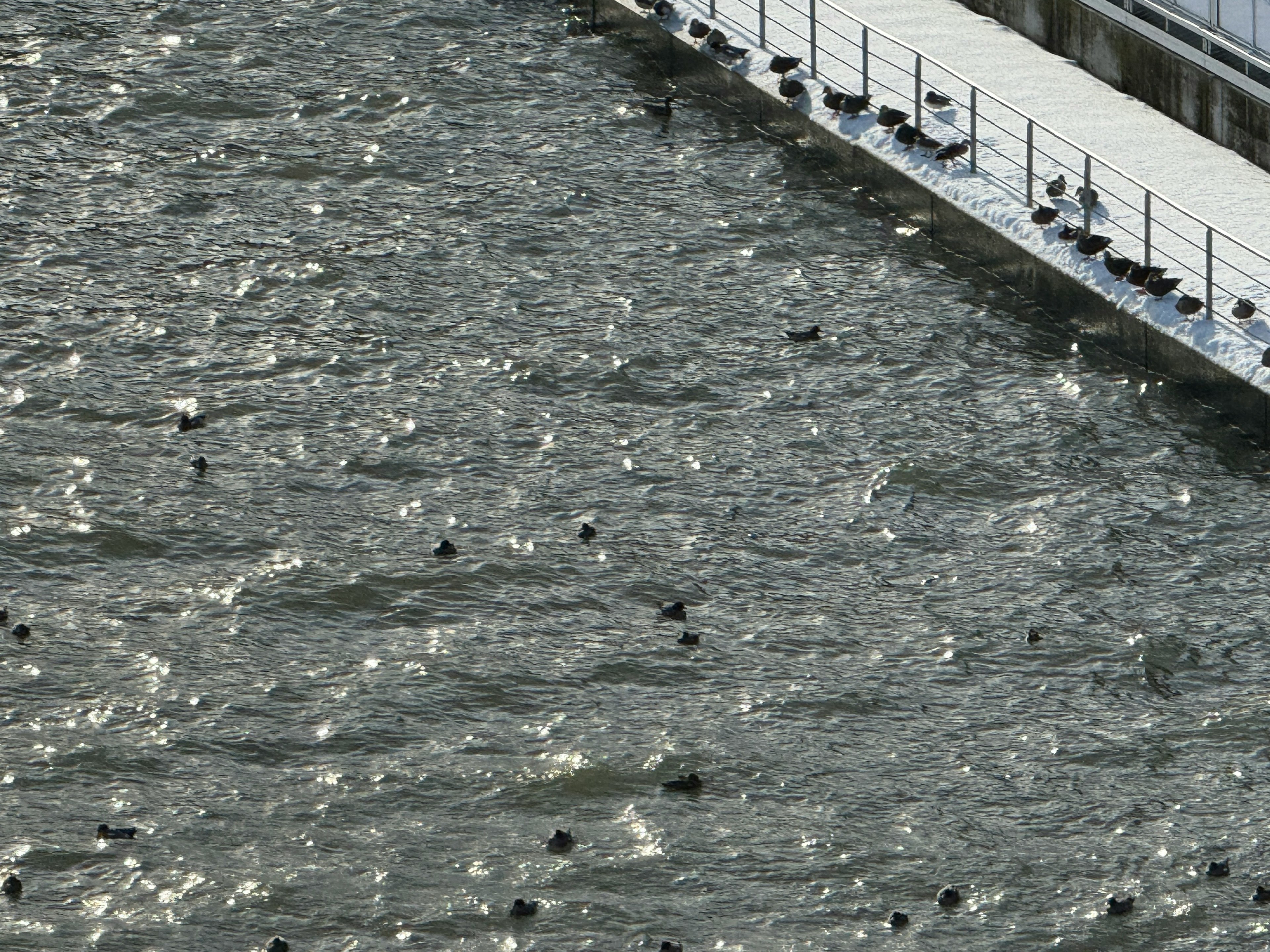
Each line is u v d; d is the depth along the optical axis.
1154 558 37.09
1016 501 38.72
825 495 38.88
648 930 29.62
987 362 42.66
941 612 35.94
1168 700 33.88
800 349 43.00
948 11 54.34
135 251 45.56
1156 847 31.03
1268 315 41.16
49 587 36.06
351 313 43.84
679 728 33.34
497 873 30.53
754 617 35.88
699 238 46.78
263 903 29.92
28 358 41.84
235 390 41.31
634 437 40.38
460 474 39.25
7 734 32.81
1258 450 39.81
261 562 36.81
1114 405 41.25
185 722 33.19
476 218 47.25
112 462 39.12
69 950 29.08
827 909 30.02
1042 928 29.70
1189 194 45.22
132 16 54.69
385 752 32.75
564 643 35.16
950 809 31.81
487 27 55.00
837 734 33.31
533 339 43.12
